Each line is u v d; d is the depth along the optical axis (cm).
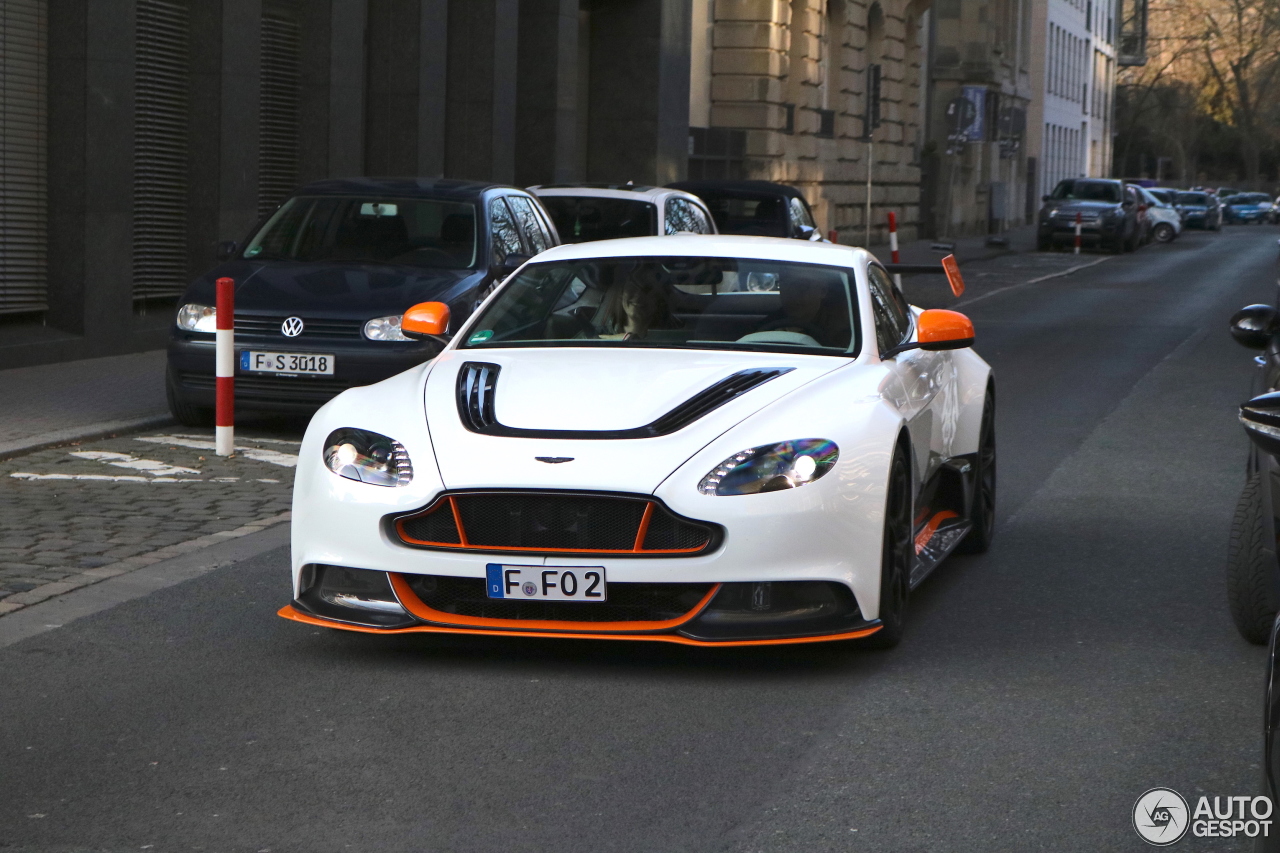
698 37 3703
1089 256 4559
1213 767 481
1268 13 10844
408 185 1273
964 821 435
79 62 1554
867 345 662
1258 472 627
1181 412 1347
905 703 544
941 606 687
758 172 3794
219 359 1047
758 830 427
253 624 645
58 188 1571
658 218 1644
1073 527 870
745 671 581
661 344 667
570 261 729
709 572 546
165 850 411
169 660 592
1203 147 12362
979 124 5581
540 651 605
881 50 4747
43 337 1537
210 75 1780
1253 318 695
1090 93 9712
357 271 1162
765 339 667
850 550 560
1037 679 575
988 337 2036
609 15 3094
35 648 606
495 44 2452
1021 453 1130
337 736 505
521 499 553
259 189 1981
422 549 561
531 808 442
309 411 1120
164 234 1766
